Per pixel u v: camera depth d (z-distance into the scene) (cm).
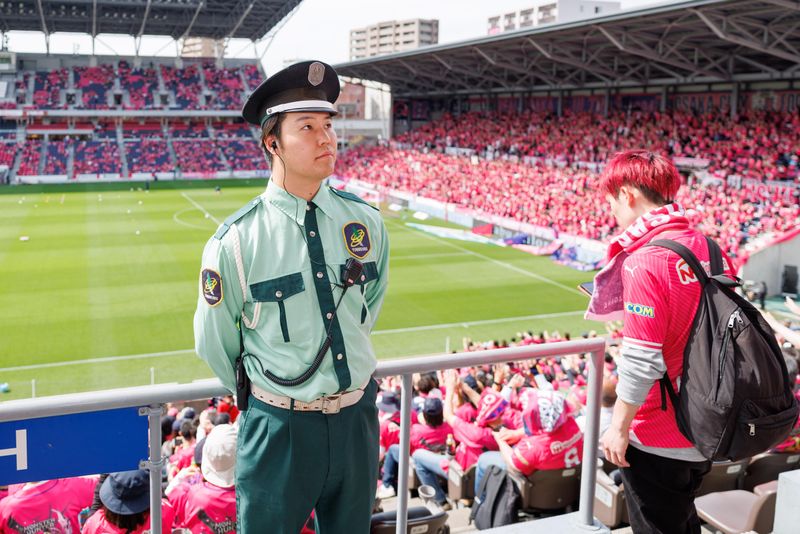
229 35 9400
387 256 307
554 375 1758
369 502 308
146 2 7775
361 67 7394
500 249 4531
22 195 6938
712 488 666
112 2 7744
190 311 3083
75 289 3438
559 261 4159
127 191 7375
